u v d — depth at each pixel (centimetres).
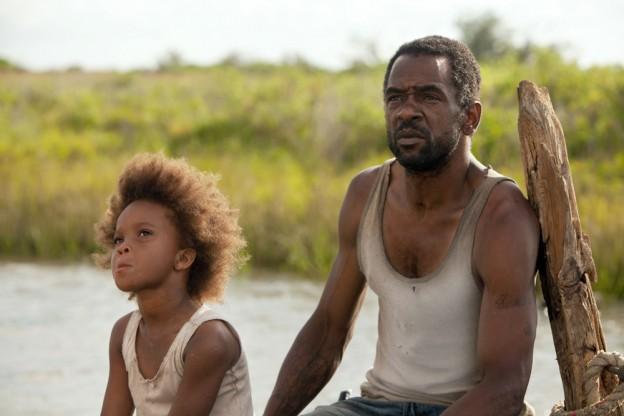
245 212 1430
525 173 459
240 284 1255
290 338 980
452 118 435
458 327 439
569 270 445
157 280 423
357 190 473
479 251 432
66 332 1027
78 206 1545
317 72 3291
